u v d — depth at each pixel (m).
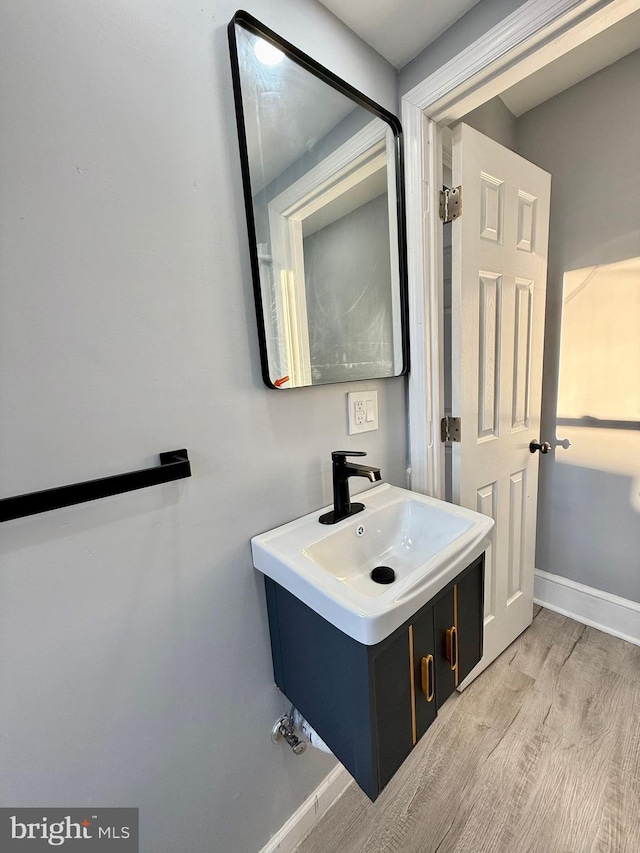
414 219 1.11
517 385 1.46
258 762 0.93
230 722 0.86
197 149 0.70
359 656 0.65
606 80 1.41
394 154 1.08
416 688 0.75
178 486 0.73
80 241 0.58
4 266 0.52
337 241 0.97
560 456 1.75
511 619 1.61
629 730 1.25
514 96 1.53
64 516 0.60
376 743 0.68
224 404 0.78
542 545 1.87
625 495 1.58
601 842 0.97
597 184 1.49
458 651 0.87
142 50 0.62
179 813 0.79
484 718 1.33
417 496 1.09
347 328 1.02
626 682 1.43
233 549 0.83
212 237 0.73
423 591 0.69
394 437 1.24
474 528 0.89
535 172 1.38
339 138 0.94
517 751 1.21
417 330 1.17
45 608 0.60
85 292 0.59
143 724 0.72
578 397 1.66
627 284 1.47
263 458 0.87
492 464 1.39
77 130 0.57
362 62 0.99
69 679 0.63
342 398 1.04
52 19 0.53
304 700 0.84
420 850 1.00
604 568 1.68
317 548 0.85
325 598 0.67
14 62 0.51
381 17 0.92
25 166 0.53
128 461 0.66
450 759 1.20
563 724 1.29
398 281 1.15
